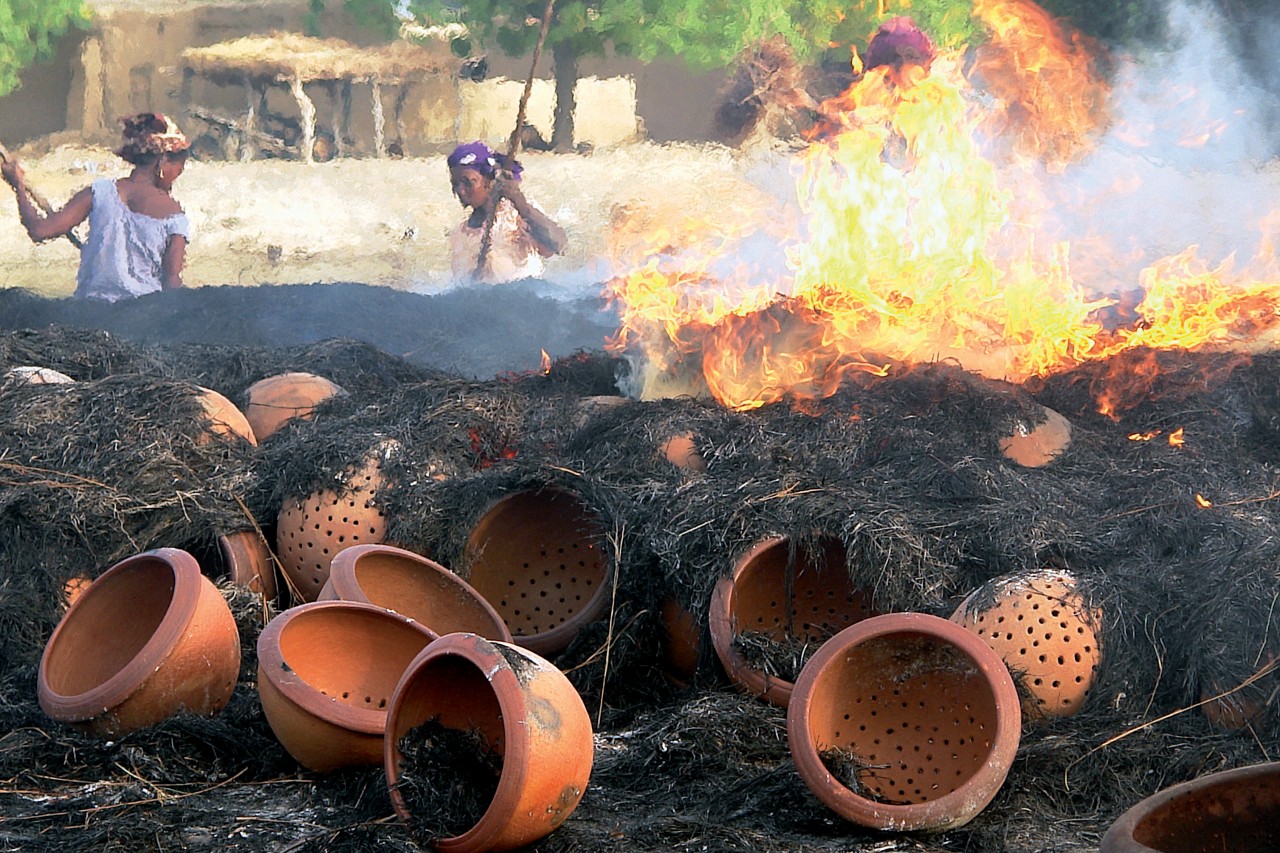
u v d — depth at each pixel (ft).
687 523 20.90
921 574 20.13
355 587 19.66
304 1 102.63
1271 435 27.78
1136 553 21.13
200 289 44.06
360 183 83.51
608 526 21.63
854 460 23.77
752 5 70.74
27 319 41.01
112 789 17.47
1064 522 21.70
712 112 81.35
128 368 30.68
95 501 22.97
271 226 74.54
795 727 16.58
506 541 22.74
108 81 101.50
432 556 22.72
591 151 80.53
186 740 18.17
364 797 16.93
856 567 20.15
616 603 21.15
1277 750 17.67
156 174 47.19
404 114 96.22
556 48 84.33
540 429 25.63
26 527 22.62
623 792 17.60
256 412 28.53
